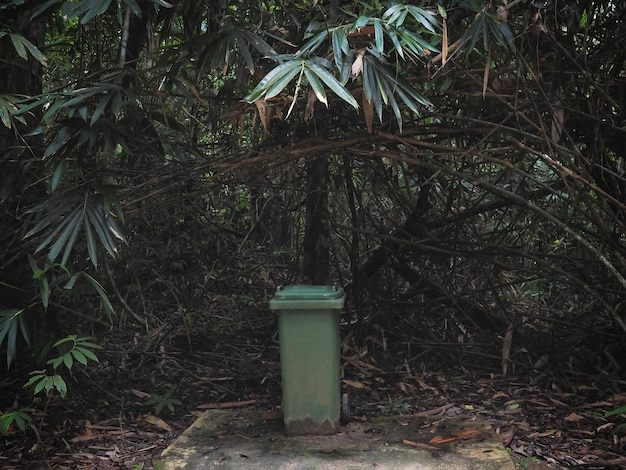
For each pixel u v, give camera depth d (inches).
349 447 134.6
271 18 165.5
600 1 151.5
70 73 194.2
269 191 223.0
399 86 124.3
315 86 113.0
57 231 128.1
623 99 161.0
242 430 145.6
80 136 125.4
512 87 154.1
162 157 158.6
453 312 205.8
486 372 187.6
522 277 223.8
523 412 158.4
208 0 137.9
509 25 140.1
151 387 176.7
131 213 163.6
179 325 218.7
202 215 238.7
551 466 131.0
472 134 159.8
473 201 202.7
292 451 133.2
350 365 189.5
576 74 150.1
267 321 221.0
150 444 145.1
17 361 164.4
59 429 149.8
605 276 190.2
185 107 175.3
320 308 137.8
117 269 226.2
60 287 167.5
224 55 133.6
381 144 159.2
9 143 154.9
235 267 251.4
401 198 191.0
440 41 130.6
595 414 154.8
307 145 155.2
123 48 138.6
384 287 210.2
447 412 158.4
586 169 163.3
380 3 131.4
